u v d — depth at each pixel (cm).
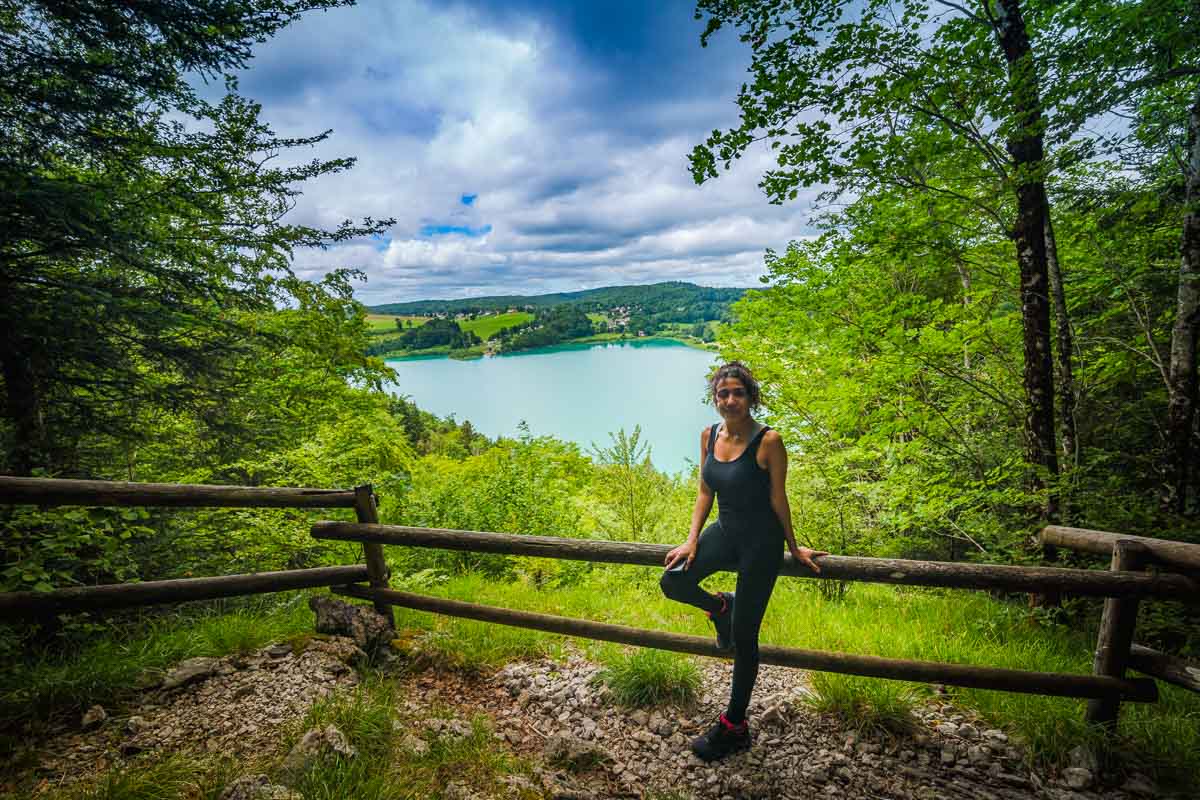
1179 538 448
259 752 230
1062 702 267
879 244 577
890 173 512
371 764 223
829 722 267
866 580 238
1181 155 498
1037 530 517
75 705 255
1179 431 502
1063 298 542
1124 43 390
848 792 224
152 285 536
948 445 652
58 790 202
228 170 571
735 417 234
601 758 244
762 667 333
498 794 214
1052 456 518
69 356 454
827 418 708
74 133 443
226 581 308
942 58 437
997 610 491
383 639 336
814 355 771
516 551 289
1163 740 238
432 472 1135
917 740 251
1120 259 573
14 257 424
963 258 581
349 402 834
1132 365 618
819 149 478
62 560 381
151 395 530
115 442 546
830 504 641
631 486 761
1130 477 614
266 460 667
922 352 592
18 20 435
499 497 826
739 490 233
